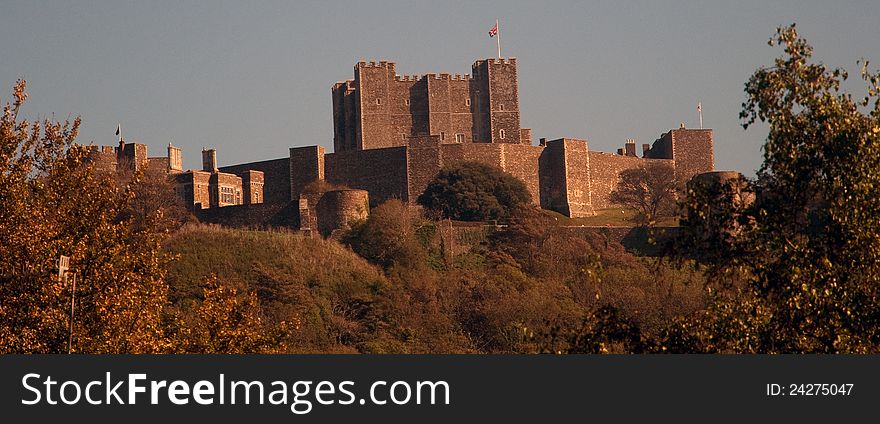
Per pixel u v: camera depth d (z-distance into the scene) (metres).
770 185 93.38
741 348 90.25
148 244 139.75
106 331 128.25
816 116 90.69
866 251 87.00
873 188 87.50
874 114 90.44
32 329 124.62
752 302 91.31
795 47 92.62
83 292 129.62
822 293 86.69
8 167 131.62
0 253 126.50
